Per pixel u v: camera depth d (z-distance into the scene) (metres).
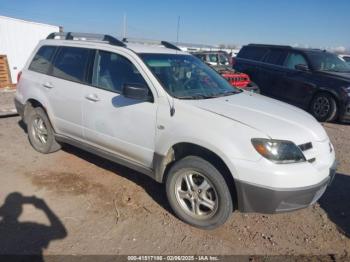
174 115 3.21
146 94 3.29
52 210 3.47
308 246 3.11
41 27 13.98
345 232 3.36
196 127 3.04
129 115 3.56
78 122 4.19
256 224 3.43
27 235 3.03
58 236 3.04
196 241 3.09
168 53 4.09
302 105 8.92
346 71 9.02
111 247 2.94
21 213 3.38
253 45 10.74
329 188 4.31
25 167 4.50
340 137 6.88
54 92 4.45
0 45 12.62
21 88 5.05
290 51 9.45
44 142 4.96
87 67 4.12
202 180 3.20
